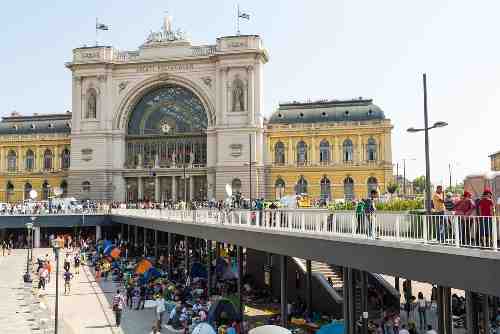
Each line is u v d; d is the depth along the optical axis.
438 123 24.12
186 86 87.69
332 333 23.39
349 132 88.88
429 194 23.73
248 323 33.00
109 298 44.25
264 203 47.94
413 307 36.72
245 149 83.69
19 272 55.34
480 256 15.56
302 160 90.56
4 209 73.25
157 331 31.91
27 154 102.25
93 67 89.94
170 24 89.94
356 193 87.69
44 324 32.47
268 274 43.62
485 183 28.34
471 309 19.09
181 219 46.53
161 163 89.62
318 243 24.25
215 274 46.44
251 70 84.50
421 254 18.03
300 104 94.12
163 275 48.03
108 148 89.69
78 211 75.75
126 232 78.19
